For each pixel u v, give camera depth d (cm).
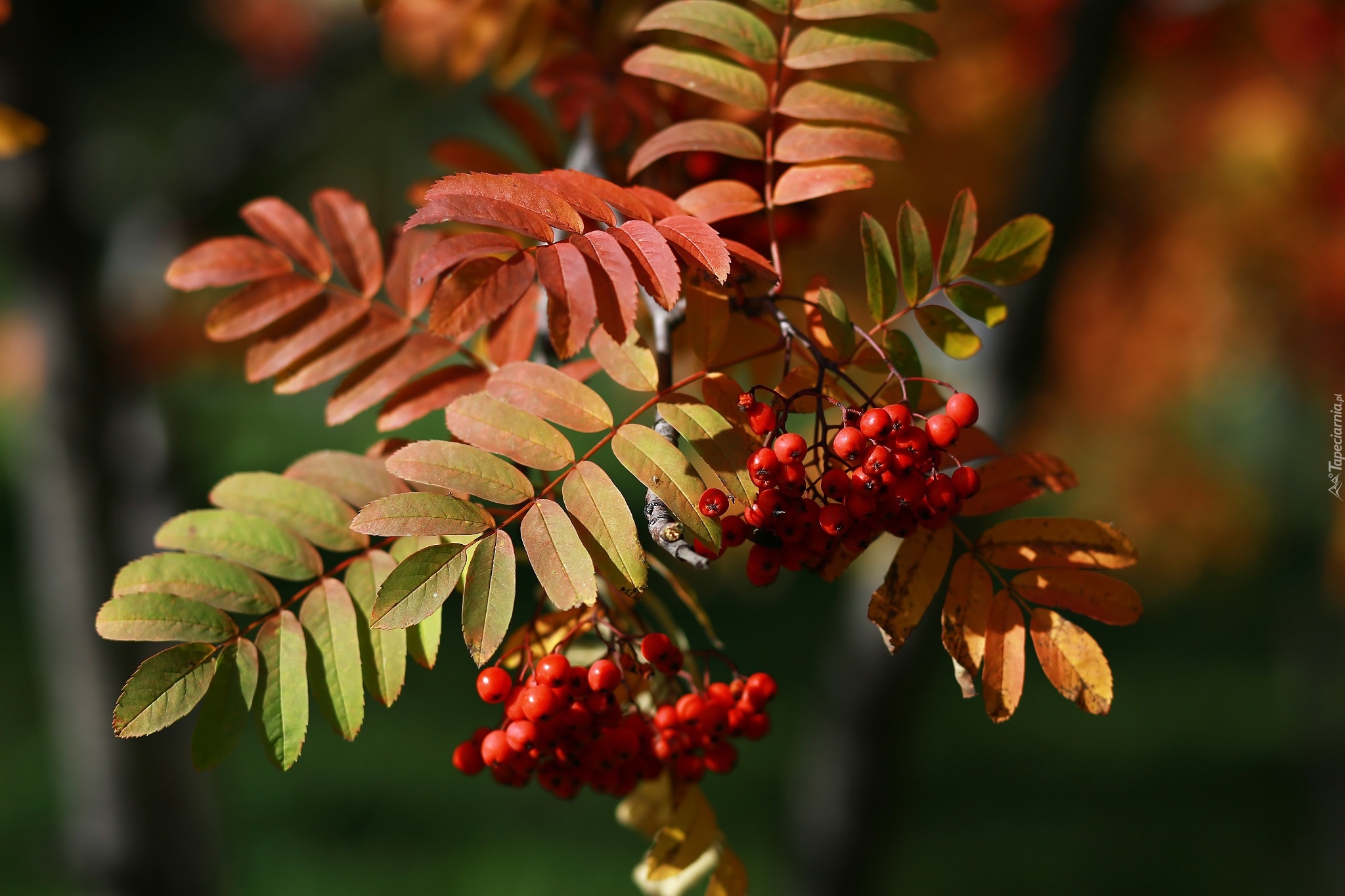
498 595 114
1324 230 523
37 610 396
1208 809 762
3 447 1284
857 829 442
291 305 155
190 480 408
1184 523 769
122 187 761
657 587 373
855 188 135
